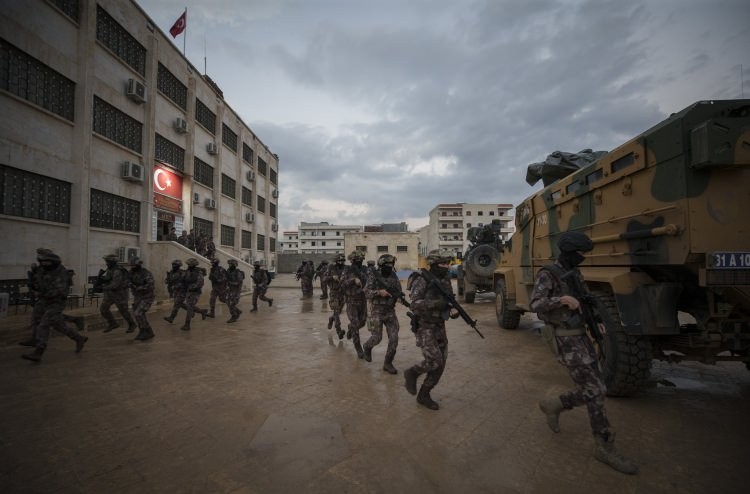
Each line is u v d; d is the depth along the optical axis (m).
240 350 6.62
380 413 3.78
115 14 13.86
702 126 3.23
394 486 2.53
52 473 2.71
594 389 2.85
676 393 4.34
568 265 3.12
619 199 4.31
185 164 19.19
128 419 3.67
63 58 11.56
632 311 3.84
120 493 2.47
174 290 9.06
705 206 3.34
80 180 11.96
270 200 36.62
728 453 2.95
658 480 2.58
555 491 2.47
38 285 5.99
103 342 7.29
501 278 8.74
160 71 17.28
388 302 5.38
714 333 3.79
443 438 3.23
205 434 3.33
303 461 2.86
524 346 6.87
